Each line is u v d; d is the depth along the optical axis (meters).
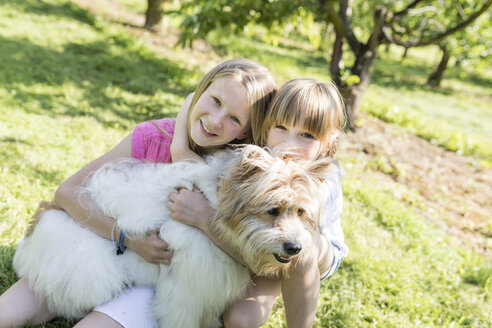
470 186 6.94
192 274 2.22
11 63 6.81
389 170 6.67
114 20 11.93
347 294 3.46
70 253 2.30
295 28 7.96
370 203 5.19
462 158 8.34
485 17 9.81
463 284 4.06
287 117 2.37
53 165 4.22
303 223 2.22
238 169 2.17
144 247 2.27
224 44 12.35
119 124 5.76
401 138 8.41
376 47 7.78
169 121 2.89
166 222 2.30
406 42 7.46
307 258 2.27
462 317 3.45
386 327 3.19
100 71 7.61
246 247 2.15
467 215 5.86
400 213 5.08
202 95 2.51
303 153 2.45
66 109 5.77
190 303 2.27
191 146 2.70
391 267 3.89
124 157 2.73
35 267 2.40
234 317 2.39
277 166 2.16
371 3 8.20
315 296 2.39
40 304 2.46
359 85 7.80
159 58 9.09
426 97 15.29
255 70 2.54
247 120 2.49
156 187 2.38
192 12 7.47
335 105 2.49
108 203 2.36
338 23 7.64
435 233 4.93
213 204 2.27
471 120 12.96
